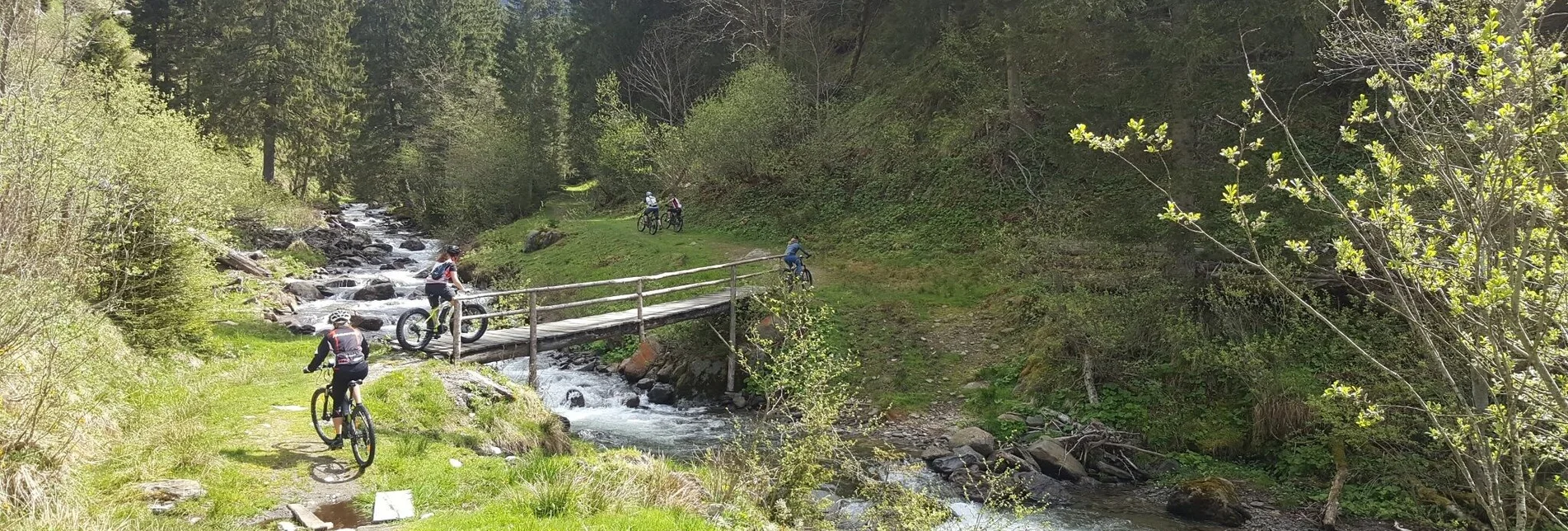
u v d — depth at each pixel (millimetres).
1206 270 12781
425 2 60844
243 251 25922
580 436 12516
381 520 6188
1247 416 11648
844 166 28875
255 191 31906
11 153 7664
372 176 49906
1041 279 15031
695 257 23484
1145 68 14094
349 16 52812
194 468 6852
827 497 8758
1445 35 4797
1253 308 12430
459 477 7340
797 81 33188
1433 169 4684
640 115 42000
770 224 27500
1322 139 15641
